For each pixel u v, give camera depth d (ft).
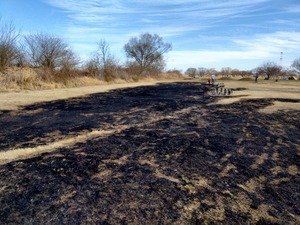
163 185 11.84
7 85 53.42
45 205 9.94
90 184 11.74
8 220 8.98
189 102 41.78
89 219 9.09
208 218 9.37
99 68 100.07
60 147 16.93
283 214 9.84
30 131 21.21
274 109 34.47
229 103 40.63
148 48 182.39
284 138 20.74
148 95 54.08
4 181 11.84
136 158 15.19
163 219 9.21
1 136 19.54
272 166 14.73
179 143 18.37
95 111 31.55
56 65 80.02
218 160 15.35
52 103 38.04
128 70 136.26
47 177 12.35
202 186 11.91
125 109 33.40
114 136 19.81
